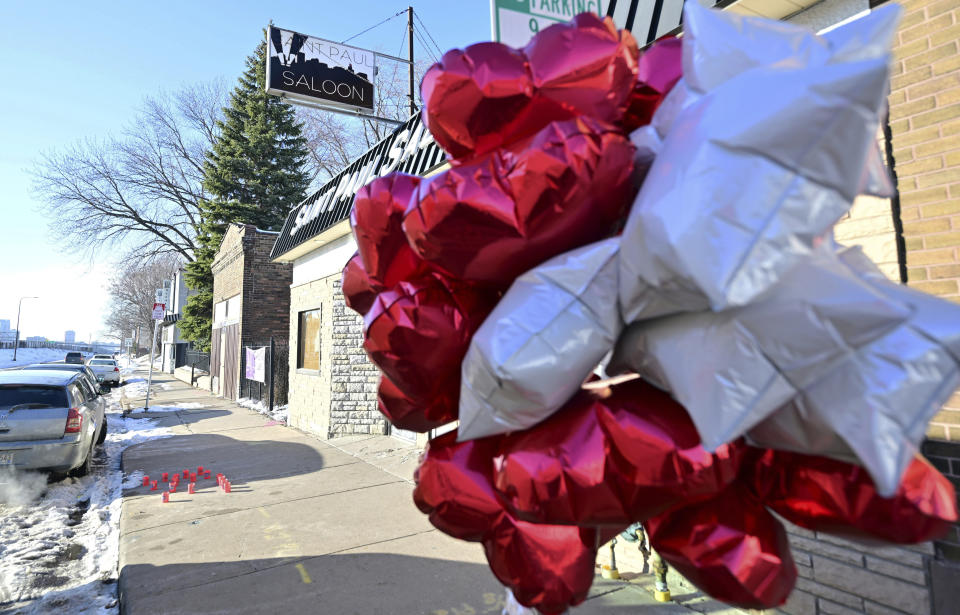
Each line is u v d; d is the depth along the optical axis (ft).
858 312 2.73
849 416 2.75
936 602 7.53
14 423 20.90
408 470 22.65
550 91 3.89
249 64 90.94
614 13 12.47
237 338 54.85
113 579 13.88
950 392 2.60
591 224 3.77
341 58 29.73
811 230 2.71
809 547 9.11
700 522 3.86
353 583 12.53
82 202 97.76
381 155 26.25
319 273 33.45
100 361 81.92
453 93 4.04
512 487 3.81
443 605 11.43
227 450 28.60
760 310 2.92
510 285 4.20
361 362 30.07
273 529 16.35
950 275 7.61
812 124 2.65
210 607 11.54
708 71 3.34
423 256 4.07
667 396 3.84
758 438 3.44
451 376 4.39
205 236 82.28
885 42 2.95
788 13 9.79
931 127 7.88
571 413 3.97
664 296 3.11
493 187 3.66
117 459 27.71
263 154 88.63
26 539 16.30
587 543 4.18
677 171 2.97
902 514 3.19
